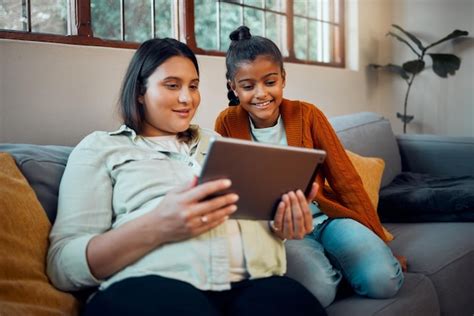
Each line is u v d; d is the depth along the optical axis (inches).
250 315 43.5
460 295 71.9
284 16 129.6
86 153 51.6
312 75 131.6
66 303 45.1
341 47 151.4
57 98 73.0
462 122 153.3
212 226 43.8
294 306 45.6
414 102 161.0
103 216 49.1
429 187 96.5
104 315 40.4
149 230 43.6
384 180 105.8
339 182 67.5
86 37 80.6
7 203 45.5
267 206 46.8
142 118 56.4
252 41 66.6
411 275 66.0
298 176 46.1
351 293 62.9
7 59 67.1
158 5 96.0
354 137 102.5
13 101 68.0
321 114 70.0
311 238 67.9
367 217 67.2
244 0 117.4
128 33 90.7
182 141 57.8
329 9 148.5
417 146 116.5
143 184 50.5
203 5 105.9
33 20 75.7
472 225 86.9
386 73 163.0
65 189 49.7
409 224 91.3
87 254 44.7
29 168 52.7
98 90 78.3
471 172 109.6
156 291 41.3
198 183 42.4
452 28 152.7
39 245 46.8
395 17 161.8
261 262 49.2
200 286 44.9
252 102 66.5
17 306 40.4
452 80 153.9
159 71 54.1
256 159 42.2
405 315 58.3
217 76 101.9
